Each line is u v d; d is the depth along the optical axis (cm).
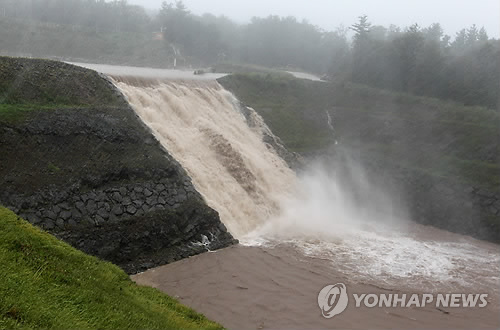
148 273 2597
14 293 1152
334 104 5831
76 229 2498
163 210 2895
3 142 2523
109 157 2898
